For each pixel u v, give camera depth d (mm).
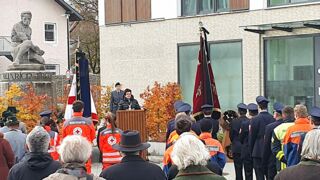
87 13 54031
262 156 12047
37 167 6301
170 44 25312
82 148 5188
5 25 41594
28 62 23062
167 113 19266
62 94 22688
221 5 23922
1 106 17609
